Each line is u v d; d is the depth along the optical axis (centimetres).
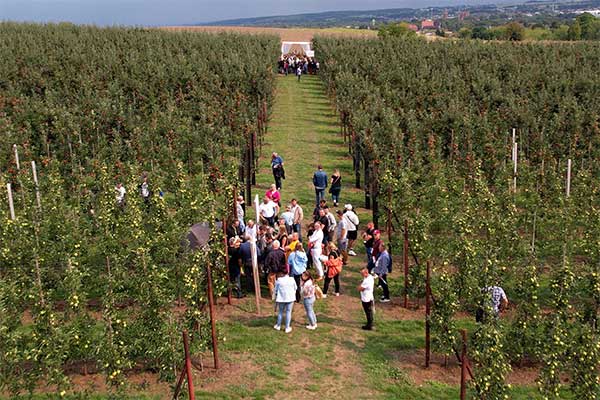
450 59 6316
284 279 1938
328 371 1769
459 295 1919
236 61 5578
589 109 4150
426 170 3052
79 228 2286
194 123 4009
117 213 2548
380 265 2180
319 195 3134
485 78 5056
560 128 3847
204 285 2017
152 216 2297
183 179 2775
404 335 1991
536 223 2688
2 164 3322
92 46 6359
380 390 1689
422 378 1758
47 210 2403
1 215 2320
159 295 1677
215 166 3097
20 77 5238
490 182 3247
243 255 2162
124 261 1908
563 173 3244
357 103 4491
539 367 1841
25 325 1961
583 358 1586
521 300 1834
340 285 2358
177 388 1502
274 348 1878
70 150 3484
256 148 4044
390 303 2231
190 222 2277
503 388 1531
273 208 2667
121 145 3553
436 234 2603
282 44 8838
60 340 1538
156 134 3600
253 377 1725
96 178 3116
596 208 2748
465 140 3606
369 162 3269
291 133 4856
